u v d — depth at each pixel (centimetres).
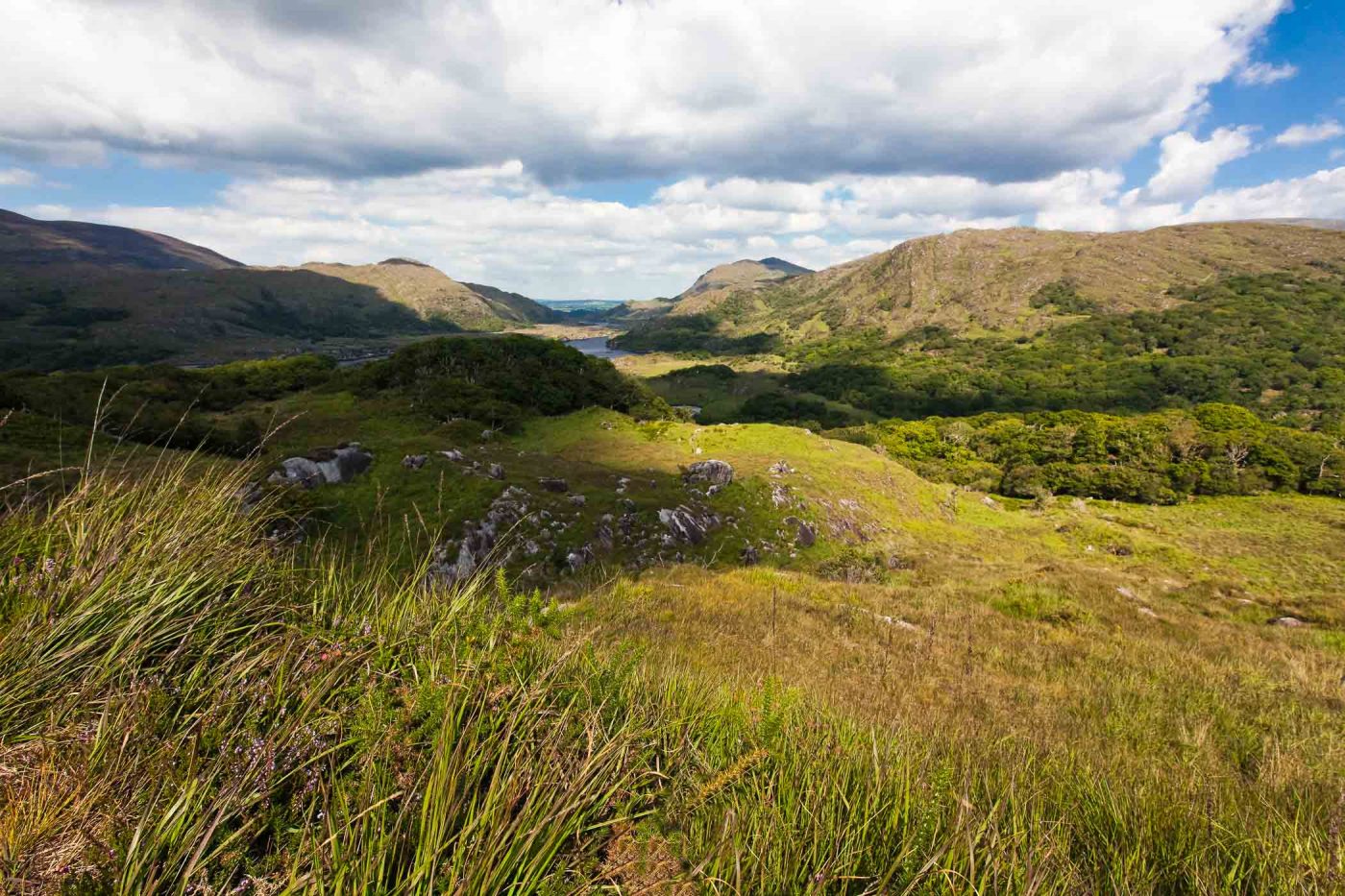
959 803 218
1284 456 8888
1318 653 990
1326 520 7488
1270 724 587
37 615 215
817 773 241
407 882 155
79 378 5947
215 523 296
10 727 188
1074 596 1370
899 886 189
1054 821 246
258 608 274
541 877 173
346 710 216
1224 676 805
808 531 5359
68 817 161
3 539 247
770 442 8469
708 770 233
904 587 1482
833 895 185
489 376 10069
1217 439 9381
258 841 177
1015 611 1202
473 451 5109
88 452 281
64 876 145
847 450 8475
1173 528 7181
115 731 185
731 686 409
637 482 5453
